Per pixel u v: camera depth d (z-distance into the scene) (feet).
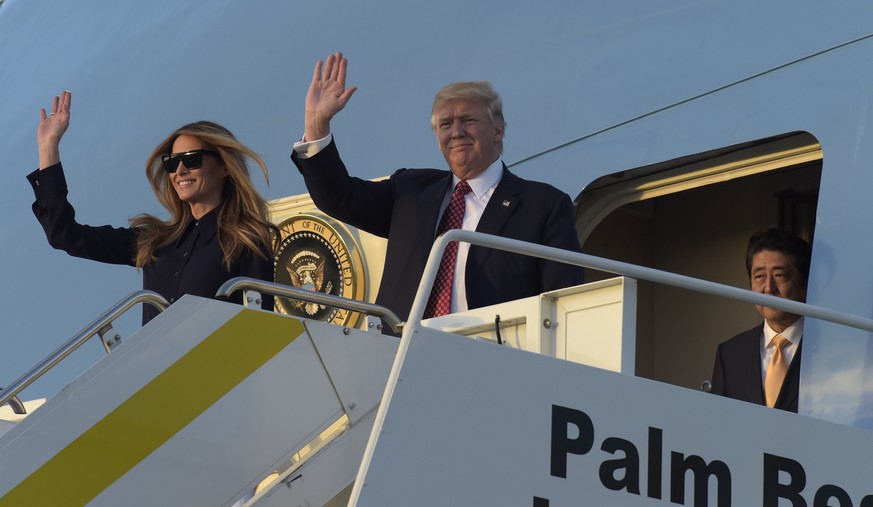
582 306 62.28
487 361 52.49
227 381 56.29
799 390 74.43
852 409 72.49
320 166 76.79
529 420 52.70
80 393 54.24
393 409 50.34
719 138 84.58
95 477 53.83
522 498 51.90
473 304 73.05
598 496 53.57
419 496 50.01
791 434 58.59
